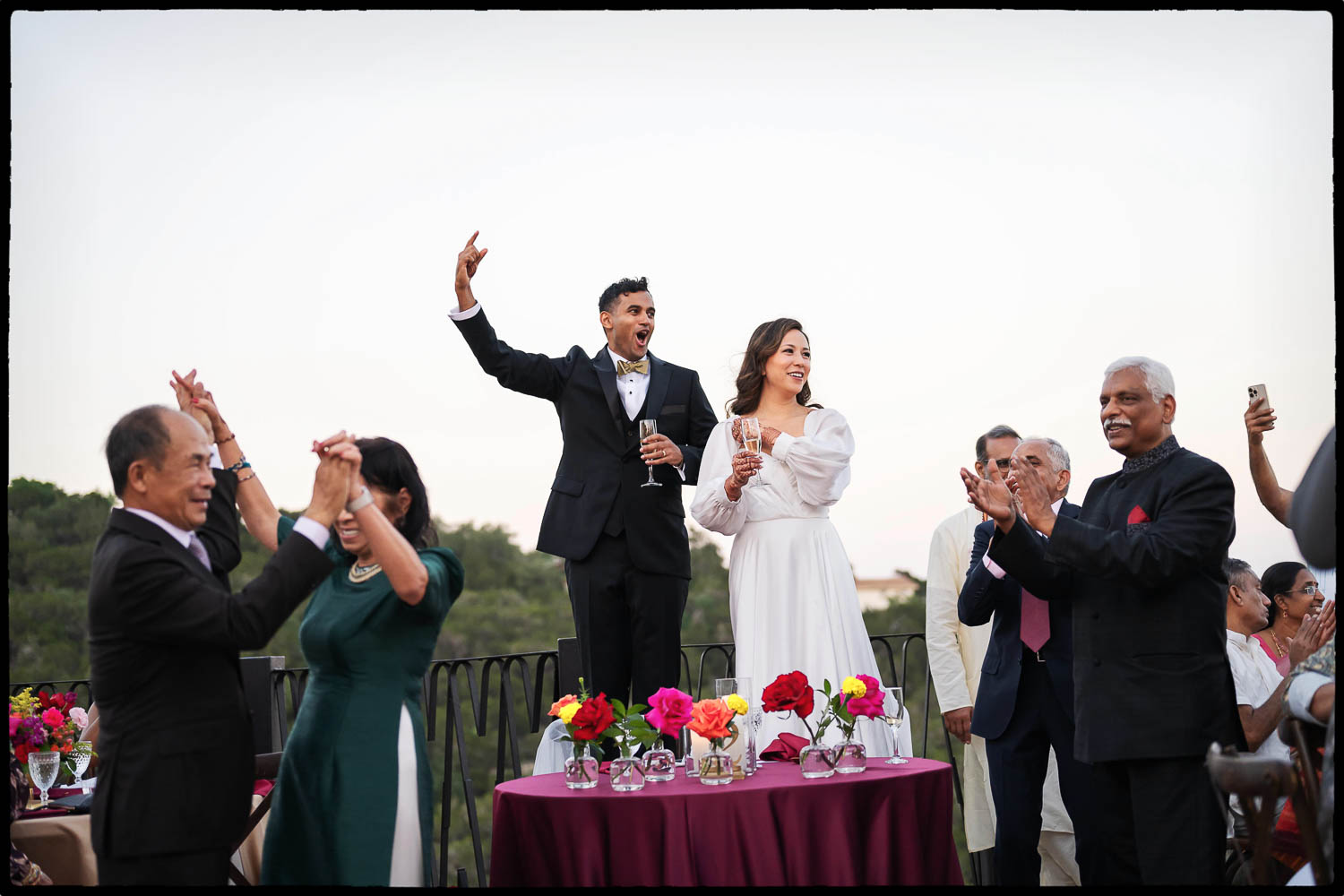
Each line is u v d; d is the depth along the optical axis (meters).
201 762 2.71
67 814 3.40
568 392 4.73
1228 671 3.27
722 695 3.36
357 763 2.89
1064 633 3.82
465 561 25.19
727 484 4.30
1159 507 3.30
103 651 2.69
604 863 2.92
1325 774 2.83
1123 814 3.35
